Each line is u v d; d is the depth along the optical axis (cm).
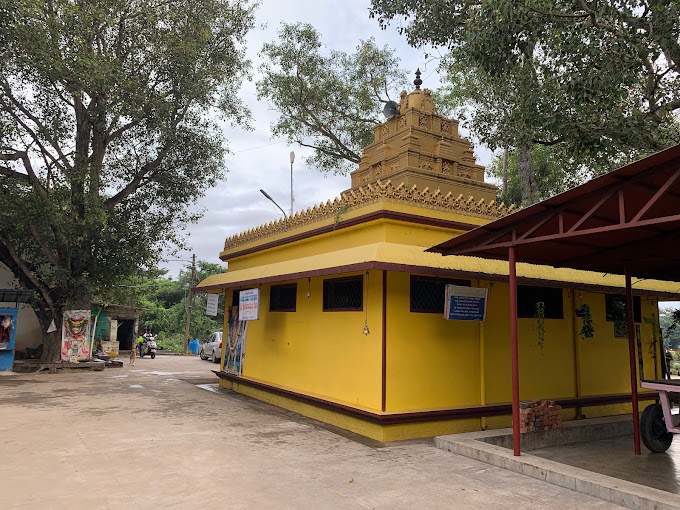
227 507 463
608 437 888
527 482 566
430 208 873
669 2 752
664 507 455
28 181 1609
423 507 481
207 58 1778
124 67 1560
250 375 1245
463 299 833
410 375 806
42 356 1777
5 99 1551
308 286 1023
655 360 1191
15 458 612
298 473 580
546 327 999
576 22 855
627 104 911
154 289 4619
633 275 857
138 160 1770
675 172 482
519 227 646
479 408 845
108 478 541
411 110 1068
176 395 1209
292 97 2150
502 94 1056
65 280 1681
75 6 1409
